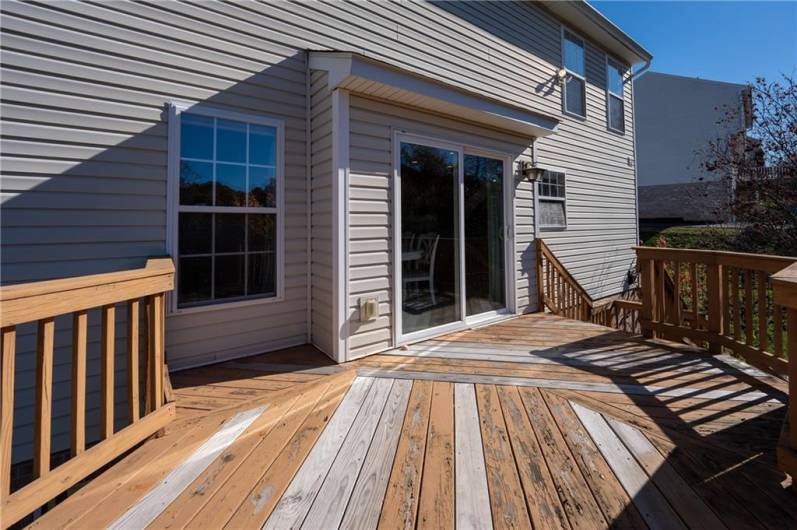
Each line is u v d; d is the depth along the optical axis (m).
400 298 3.30
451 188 3.80
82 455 1.47
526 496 1.45
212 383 2.52
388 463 1.67
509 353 3.15
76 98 2.48
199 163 2.91
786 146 5.41
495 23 5.24
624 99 7.88
